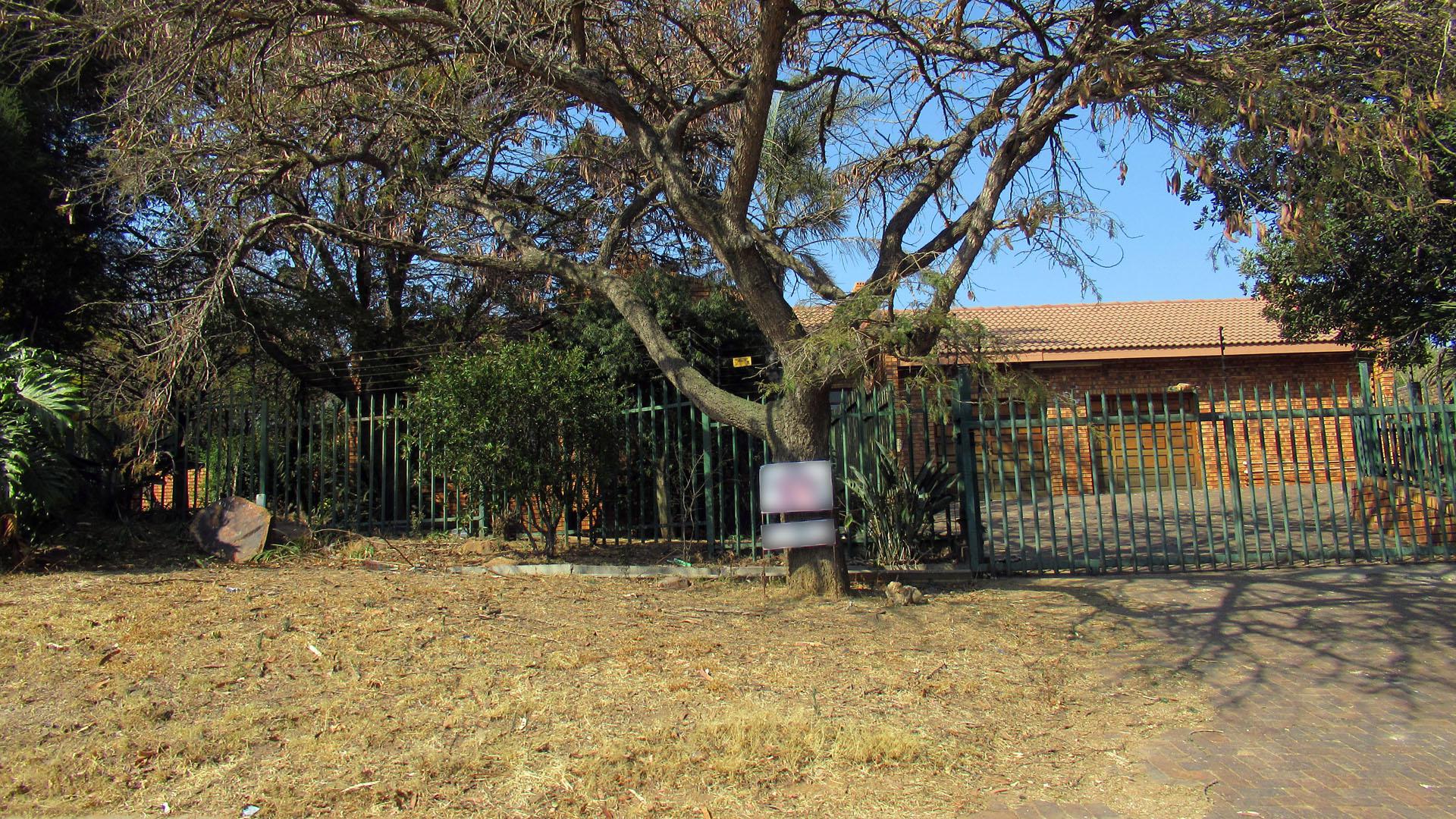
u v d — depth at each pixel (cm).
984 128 914
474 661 598
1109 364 1777
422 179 1059
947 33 985
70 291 1200
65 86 1173
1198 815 417
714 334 1169
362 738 483
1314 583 832
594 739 486
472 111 1009
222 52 920
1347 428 1722
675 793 431
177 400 1118
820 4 976
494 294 1330
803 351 687
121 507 1127
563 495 964
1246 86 730
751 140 757
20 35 1087
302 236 1227
